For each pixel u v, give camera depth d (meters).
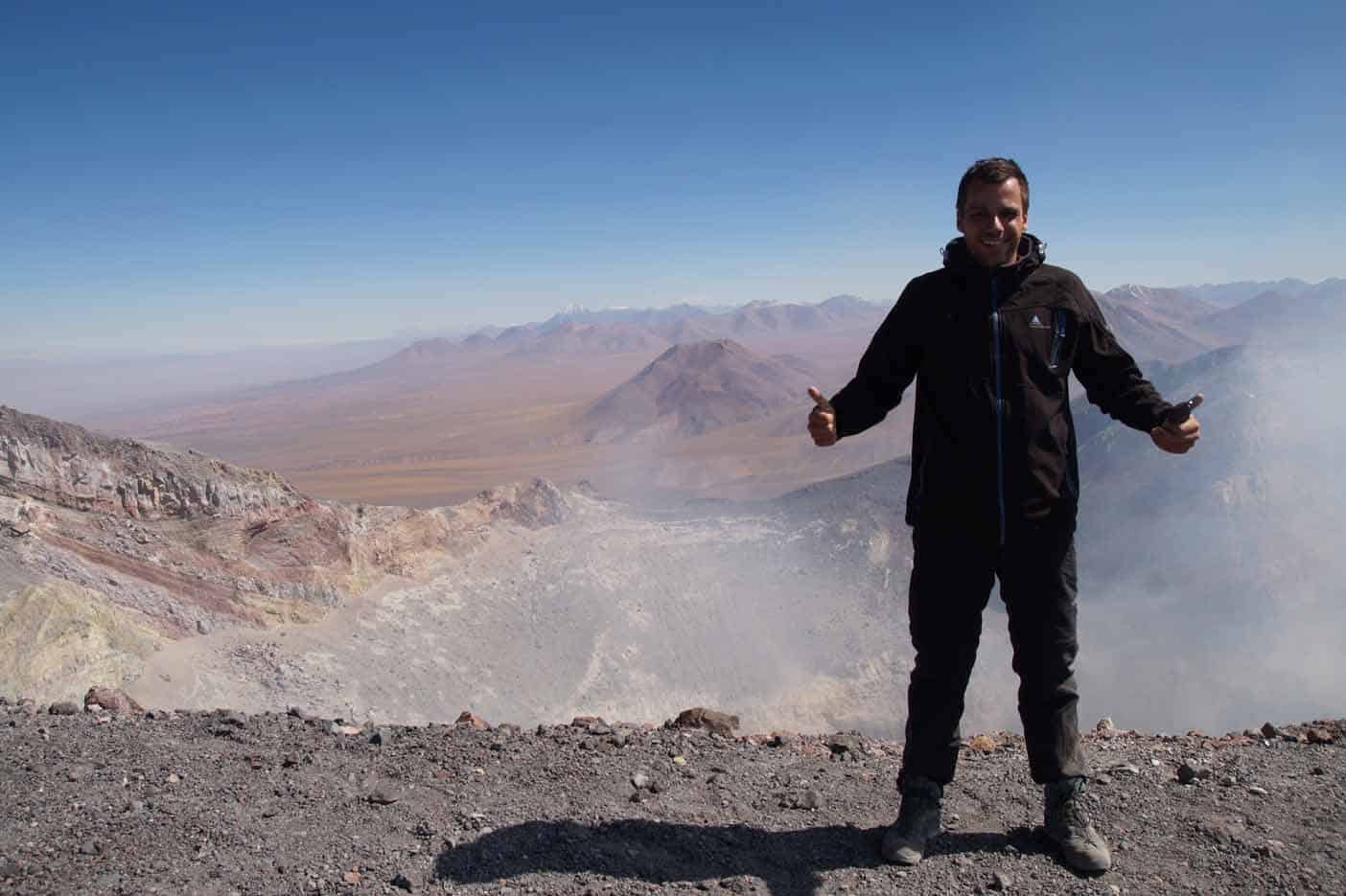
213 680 71.94
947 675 4.35
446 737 6.14
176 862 4.16
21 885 3.90
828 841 4.49
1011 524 4.08
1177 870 4.07
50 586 66.12
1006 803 4.93
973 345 4.04
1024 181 4.04
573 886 3.99
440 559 115.06
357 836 4.48
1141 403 4.04
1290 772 5.02
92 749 5.64
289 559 94.44
